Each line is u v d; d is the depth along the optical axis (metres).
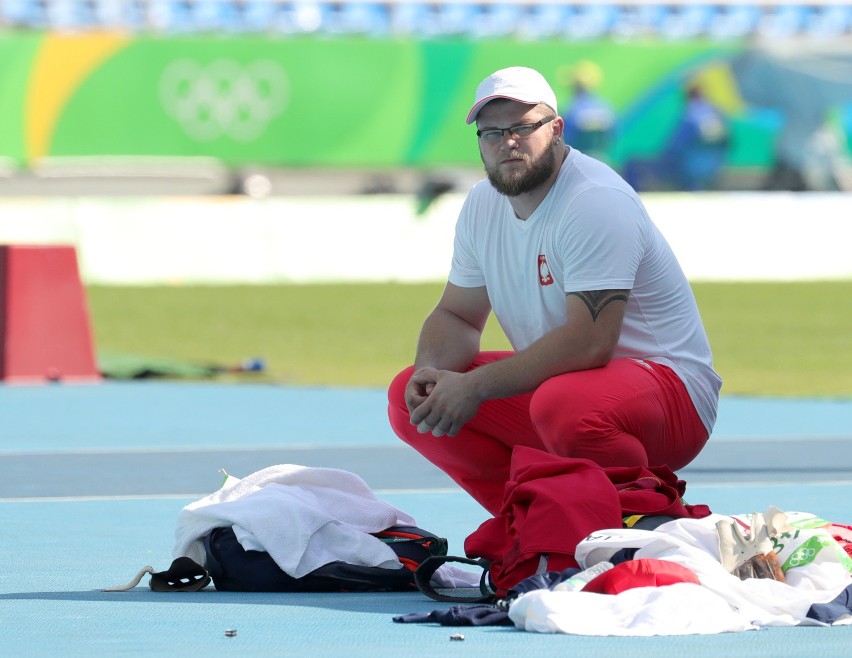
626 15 123.00
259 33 113.00
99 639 13.77
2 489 27.39
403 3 121.19
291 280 95.81
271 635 14.01
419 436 19.81
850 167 116.62
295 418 42.25
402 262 97.38
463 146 116.00
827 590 14.95
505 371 18.22
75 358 56.69
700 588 14.38
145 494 26.70
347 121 114.38
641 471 16.98
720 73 114.88
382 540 17.78
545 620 14.06
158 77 111.25
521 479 16.33
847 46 116.19
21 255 55.94
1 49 108.50
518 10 122.44
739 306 81.75
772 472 29.56
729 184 115.75
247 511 17.22
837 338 69.38
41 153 109.81
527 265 18.91
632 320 18.84
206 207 96.12
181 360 62.19
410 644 13.47
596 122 112.88
